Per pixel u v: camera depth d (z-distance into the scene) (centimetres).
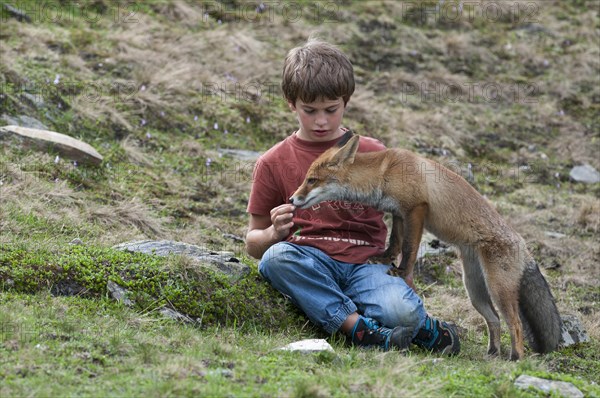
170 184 1052
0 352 491
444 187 710
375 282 653
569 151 1455
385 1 1845
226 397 454
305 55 674
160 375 482
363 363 568
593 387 541
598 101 1661
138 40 1398
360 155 716
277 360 540
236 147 1220
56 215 840
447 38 1762
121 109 1186
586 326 800
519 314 718
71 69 1227
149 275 660
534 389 514
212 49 1466
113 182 1004
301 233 686
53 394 442
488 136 1466
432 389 497
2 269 629
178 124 1213
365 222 696
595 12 2055
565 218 1189
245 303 668
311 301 645
